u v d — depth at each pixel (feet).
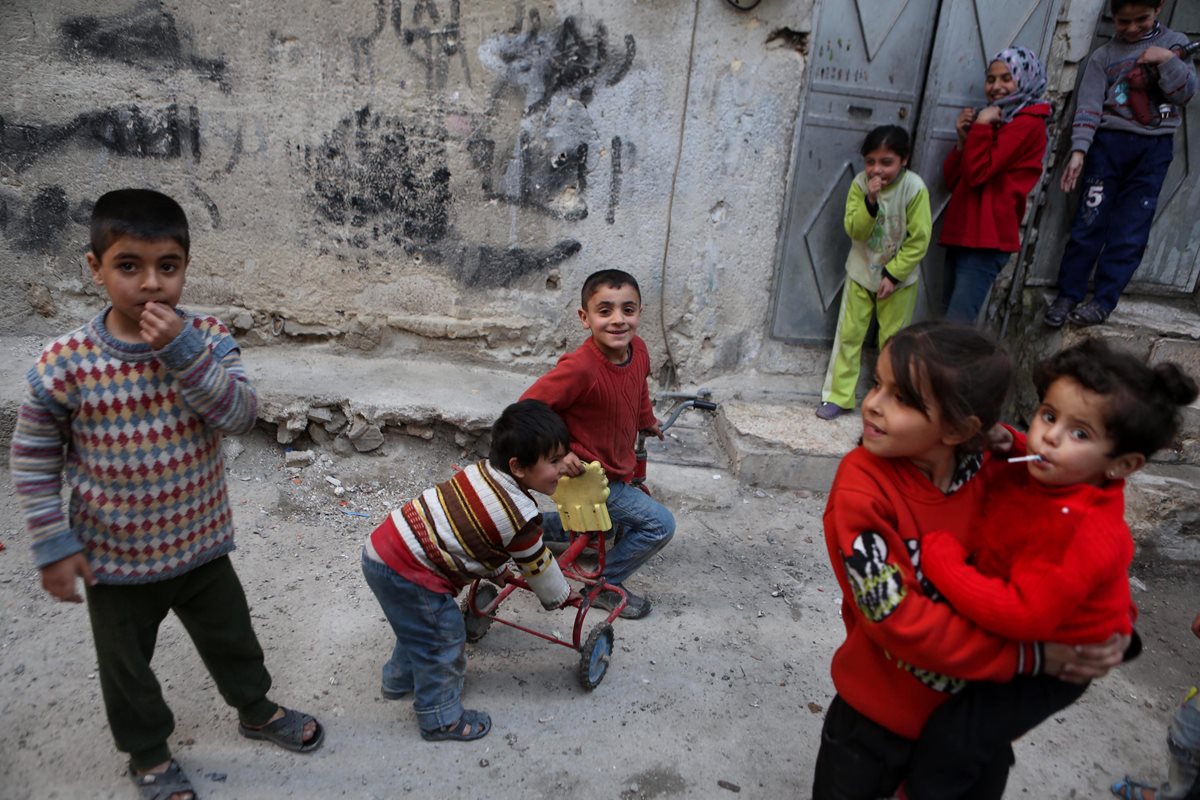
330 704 7.99
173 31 12.17
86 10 11.94
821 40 12.99
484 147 13.10
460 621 7.38
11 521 10.42
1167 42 12.55
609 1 12.50
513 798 7.09
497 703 8.18
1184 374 4.42
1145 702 9.04
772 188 13.71
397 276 13.71
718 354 14.67
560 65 12.76
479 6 12.39
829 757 5.69
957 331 4.67
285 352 13.89
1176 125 12.80
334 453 12.62
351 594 9.71
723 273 14.12
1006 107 12.60
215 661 6.89
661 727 8.08
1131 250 13.29
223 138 12.73
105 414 5.65
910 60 13.26
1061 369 4.59
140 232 5.26
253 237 13.28
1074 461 4.51
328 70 12.57
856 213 13.03
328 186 13.14
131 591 6.08
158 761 6.74
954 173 13.48
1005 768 5.65
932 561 4.70
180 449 5.92
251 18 12.22
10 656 8.21
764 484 13.01
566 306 14.07
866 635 5.43
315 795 6.94
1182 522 11.59
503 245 13.65
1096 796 7.64
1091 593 4.53
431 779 7.20
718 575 10.84
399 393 12.84
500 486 6.98
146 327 5.36
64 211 12.79
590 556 10.74
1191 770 6.87
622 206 13.57
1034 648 4.69
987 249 13.09
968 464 5.16
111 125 12.46
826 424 13.88
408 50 12.55
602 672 8.59
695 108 13.15
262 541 10.58
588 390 8.79
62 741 7.25
